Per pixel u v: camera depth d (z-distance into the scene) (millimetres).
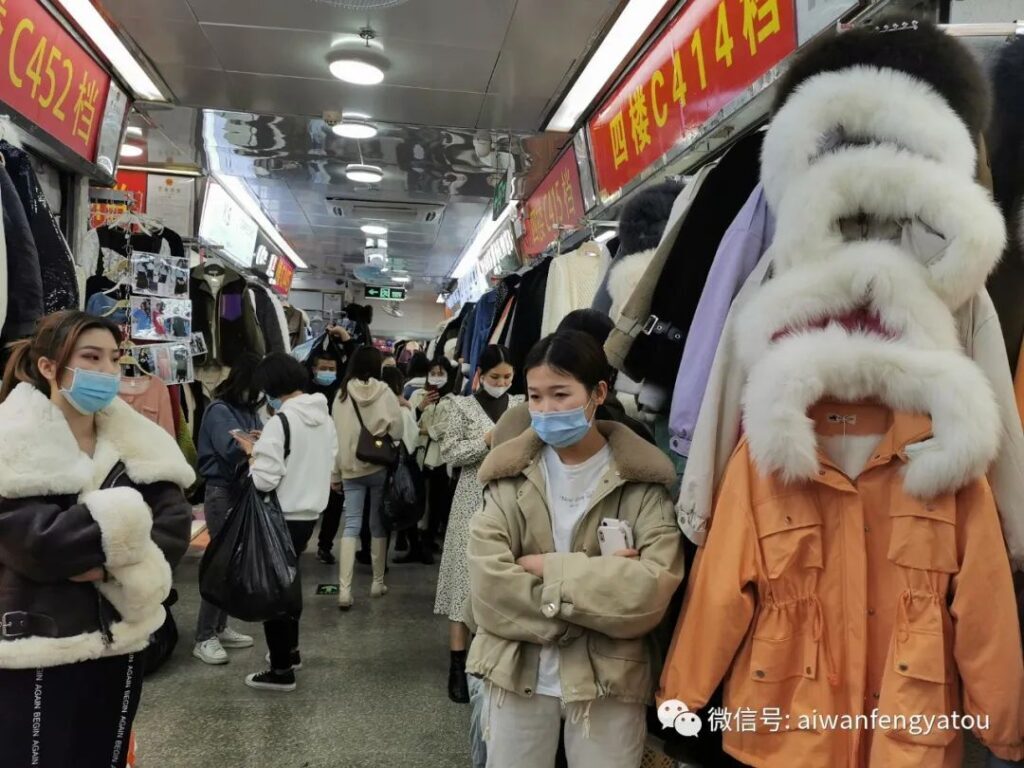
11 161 2170
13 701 1475
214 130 5004
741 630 1240
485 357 3141
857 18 1549
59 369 1542
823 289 1207
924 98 1203
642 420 1979
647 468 1488
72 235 3352
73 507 1474
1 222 1898
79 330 1540
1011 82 1385
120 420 1687
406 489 4277
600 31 3299
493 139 4961
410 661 3477
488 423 3018
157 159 5691
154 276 3625
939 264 1158
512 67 3865
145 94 4363
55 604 1487
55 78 3053
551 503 1539
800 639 1235
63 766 1507
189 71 4059
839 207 1203
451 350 6641
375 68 3846
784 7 1987
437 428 4488
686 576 1526
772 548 1248
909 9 1491
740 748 1234
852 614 1213
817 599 1235
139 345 3564
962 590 1122
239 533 2787
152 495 1681
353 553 4250
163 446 1729
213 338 4625
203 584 2773
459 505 3078
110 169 3691
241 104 4535
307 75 4113
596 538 1492
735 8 2270
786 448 1189
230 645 3598
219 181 6336
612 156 3641
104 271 3463
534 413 1480
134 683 1652
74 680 1521
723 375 1390
